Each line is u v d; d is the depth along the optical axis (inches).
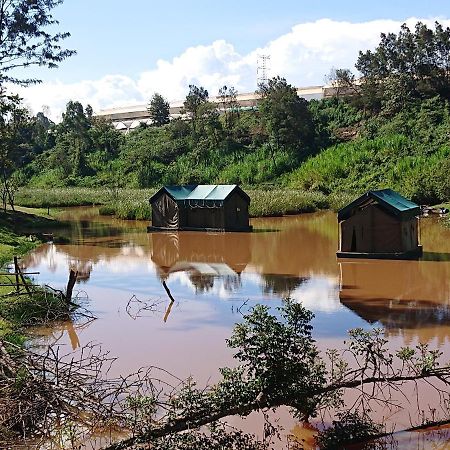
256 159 2281.0
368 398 353.4
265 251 959.6
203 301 629.0
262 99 2481.5
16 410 281.6
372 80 2367.1
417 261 813.2
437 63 2300.7
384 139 2068.2
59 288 701.9
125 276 782.5
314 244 1013.2
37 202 1915.6
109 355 458.9
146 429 284.7
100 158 2677.2
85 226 1391.5
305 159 2192.4
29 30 1196.5
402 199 885.2
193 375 410.0
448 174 1508.4
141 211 1520.7
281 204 1517.0
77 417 290.2
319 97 2942.9
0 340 331.9
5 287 632.4
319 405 333.1
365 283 695.7
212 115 2527.1
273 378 302.7
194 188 1302.9
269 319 314.8
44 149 3004.4
